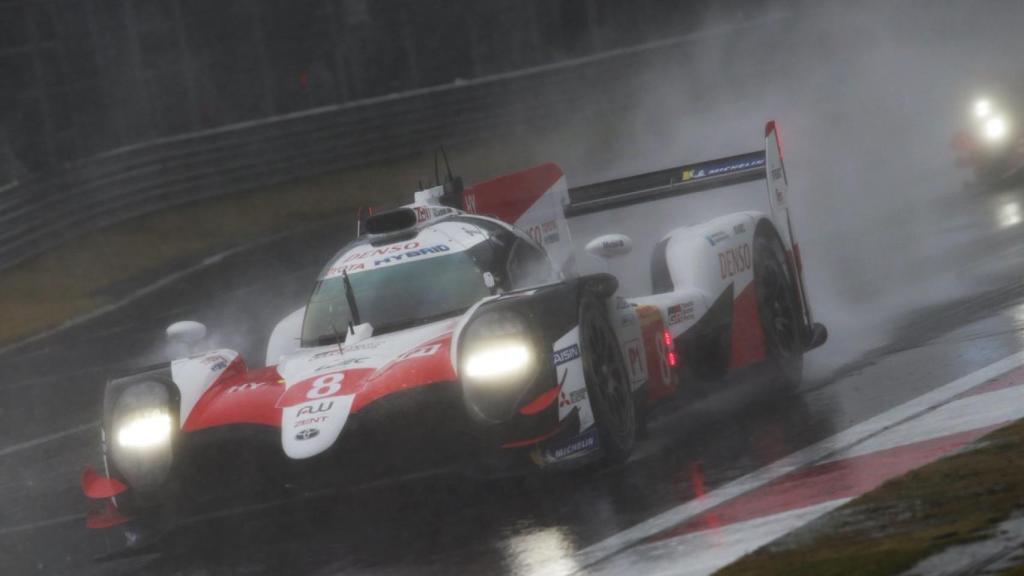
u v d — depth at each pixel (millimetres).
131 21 96812
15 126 87688
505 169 98312
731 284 24734
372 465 17609
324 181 96938
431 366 18078
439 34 111188
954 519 12867
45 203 83062
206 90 100500
